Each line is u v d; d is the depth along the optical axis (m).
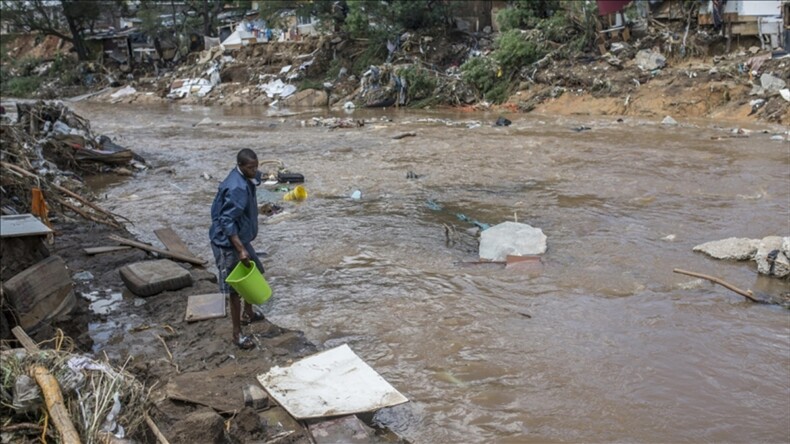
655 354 5.86
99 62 51.25
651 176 13.53
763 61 24.16
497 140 19.27
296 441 4.37
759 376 5.46
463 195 12.16
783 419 4.84
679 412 4.95
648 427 4.75
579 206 11.16
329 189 12.95
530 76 29.91
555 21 30.52
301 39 41.66
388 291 7.46
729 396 5.16
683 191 12.15
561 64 29.25
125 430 3.92
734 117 22.83
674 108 24.39
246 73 41.19
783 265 7.62
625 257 8.48
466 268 8.22
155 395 4.93
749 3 26.31
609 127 21.83
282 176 13.66
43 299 5.62
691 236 9.37
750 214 10.45
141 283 7.06
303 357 5.55
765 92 22.94
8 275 5.74
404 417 4.91
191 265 8.31
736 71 24.50
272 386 4.97
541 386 5.35
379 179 13.79
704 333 6.27
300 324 6.61
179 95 41.97
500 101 30.25
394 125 23.94
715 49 27.39
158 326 6.28
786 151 16.12
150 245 9.01
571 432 4.70
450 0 35.88
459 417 4.91
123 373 4.56
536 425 4.79
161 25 49.66
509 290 7.45
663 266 8.12
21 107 16.06
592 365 5.68
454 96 31.58
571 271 8.00
